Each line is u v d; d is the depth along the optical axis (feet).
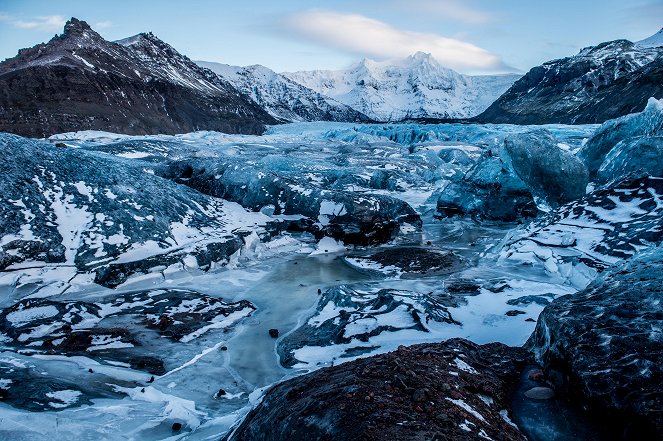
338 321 27.35
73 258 37.37
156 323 29.30
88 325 28.55
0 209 37.40
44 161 44.37
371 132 258.98
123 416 16.08
